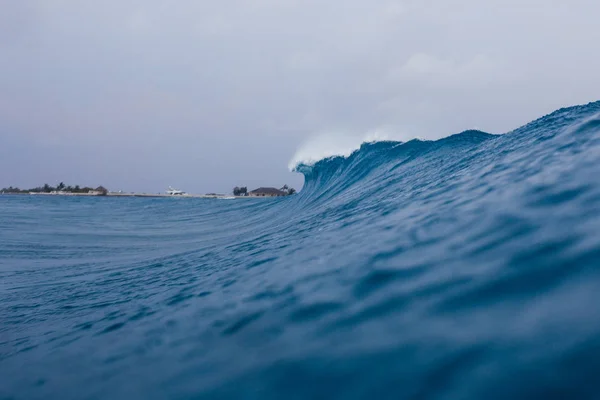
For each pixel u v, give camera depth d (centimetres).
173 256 723
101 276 583
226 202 4128
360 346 162
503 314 151
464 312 163
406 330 163
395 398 125
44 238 1263
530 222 229
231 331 216
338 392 138
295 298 237
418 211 352
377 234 322
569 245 186
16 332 328
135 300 363
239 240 733
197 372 182
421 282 205
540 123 576
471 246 228
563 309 140
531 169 339
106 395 187
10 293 517
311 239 402
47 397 200
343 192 1187
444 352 140
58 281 581
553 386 107
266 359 175
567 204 235
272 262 351
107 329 282
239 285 306
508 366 121
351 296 216
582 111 536
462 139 1217
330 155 2280
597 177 260
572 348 119
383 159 1466
